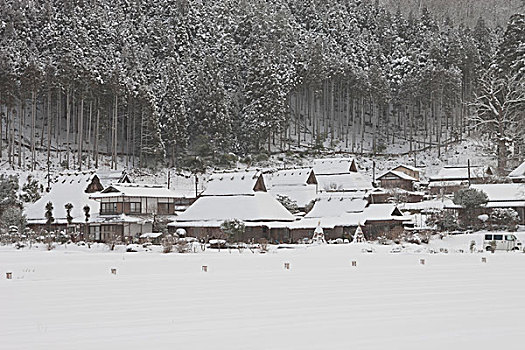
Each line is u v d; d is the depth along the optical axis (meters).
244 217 84.88
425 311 22.22
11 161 122.00
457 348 16.47
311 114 185.25
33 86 127.00
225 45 180.12
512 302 24.42
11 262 45.22
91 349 16.56
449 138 169.75
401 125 186.50
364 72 174.75
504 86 114.81
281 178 114.12
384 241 69.00
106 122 143.00
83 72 133.00
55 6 165.62
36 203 93.00
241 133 156.00
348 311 22.31
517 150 112.56
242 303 24.38
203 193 91.50
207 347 16.72
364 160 157.75
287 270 39.19
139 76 148.25
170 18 183.75
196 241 75.00
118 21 172.88
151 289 28.98
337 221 83.50
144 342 17.36
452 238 70.31
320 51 171.25
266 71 157.62
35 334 18.58
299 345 16.89
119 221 85.12
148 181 129.00
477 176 114.12
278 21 190.62
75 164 130.25
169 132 142.62
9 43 146.25
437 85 165.88
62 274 36.72
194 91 154.88
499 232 74.00
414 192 117.19
